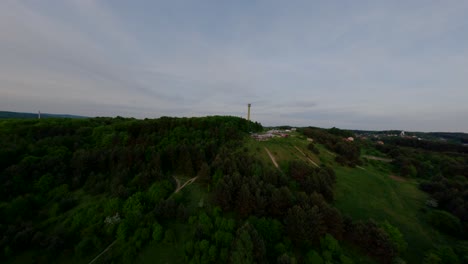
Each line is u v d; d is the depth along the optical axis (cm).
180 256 4647
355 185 8544
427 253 4950
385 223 5250
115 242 4975
